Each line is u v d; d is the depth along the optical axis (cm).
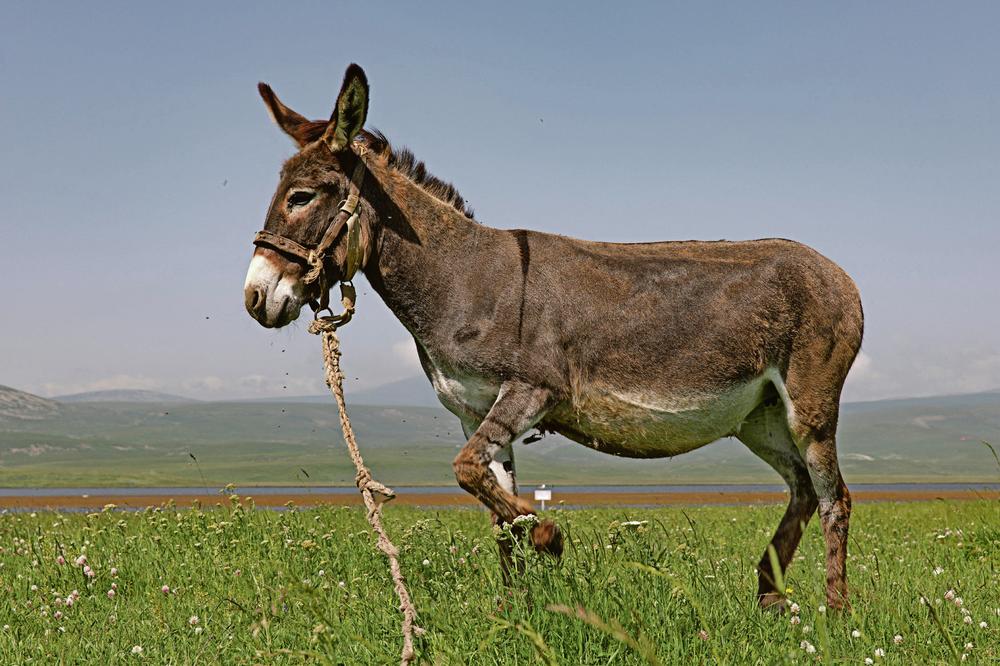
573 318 612
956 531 1118
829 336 642
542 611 480
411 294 620
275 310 601
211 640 522
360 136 649
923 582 704
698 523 1460
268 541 852
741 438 696
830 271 660
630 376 620
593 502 3281
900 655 491
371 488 502
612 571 530
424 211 631
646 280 634
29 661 491
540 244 636
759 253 660
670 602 510
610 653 445
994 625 553
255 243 615
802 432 638
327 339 603
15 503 3312
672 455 654
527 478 17212
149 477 13900
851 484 8919
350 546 836
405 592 454
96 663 489
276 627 538
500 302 607
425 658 438
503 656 454
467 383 616
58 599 632
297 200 612
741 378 635
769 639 492
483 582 597
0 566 791
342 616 559
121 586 700
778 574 346
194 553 805
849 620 536
